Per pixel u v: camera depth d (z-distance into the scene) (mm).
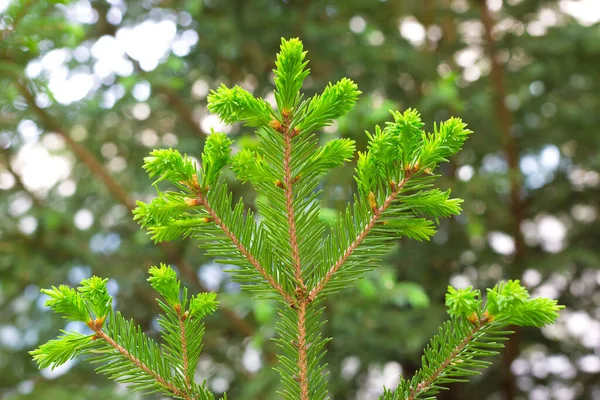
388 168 816
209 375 4398
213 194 822
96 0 3963
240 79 4996
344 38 4504
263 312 2838
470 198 3656
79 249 3873
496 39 4637
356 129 2732
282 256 858
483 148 4547
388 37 4625
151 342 856
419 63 4461
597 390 5094
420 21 5352
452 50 4742
